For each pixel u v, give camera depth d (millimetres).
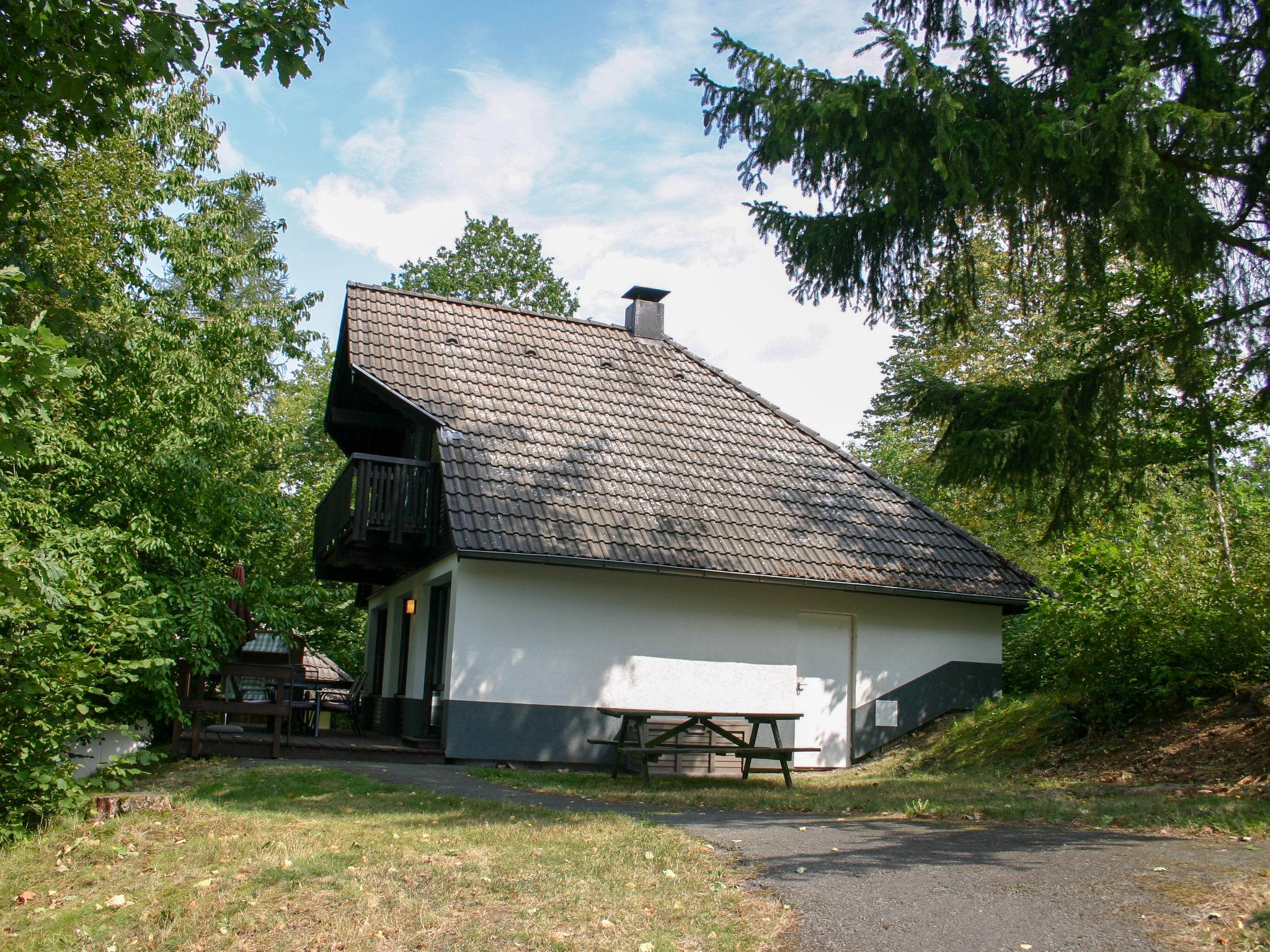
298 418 35156
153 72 7465
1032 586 16922
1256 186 11164
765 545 15539
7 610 8242
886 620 16766
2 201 8727
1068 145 9852
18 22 7391
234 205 18891
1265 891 5641
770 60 10773
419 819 8516
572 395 17172
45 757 8961
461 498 14133
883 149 10648
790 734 15531
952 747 14836
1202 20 10492
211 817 8688
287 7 7668
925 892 6004
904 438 34562
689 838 7637
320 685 16766
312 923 5895
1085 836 7719
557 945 5332
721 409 18406
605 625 14812
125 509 13648
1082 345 16359
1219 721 11312
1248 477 18172
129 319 14414
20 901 6969
